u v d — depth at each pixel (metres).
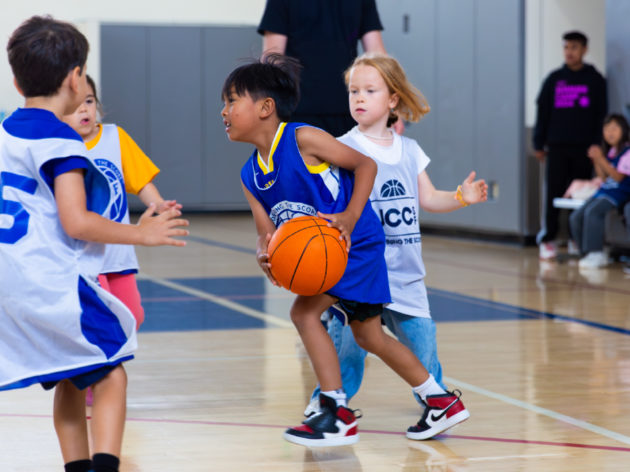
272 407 3.65
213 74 16.39
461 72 11.39
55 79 2.28
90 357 2.27
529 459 2.96
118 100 16.12
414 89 3.49
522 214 10.69
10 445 3.12
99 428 2.26
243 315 5.97
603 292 7.01
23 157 2.24
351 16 4.91
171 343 5.02
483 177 11.19
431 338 3.34
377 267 3.04
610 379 4.13
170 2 16.16
